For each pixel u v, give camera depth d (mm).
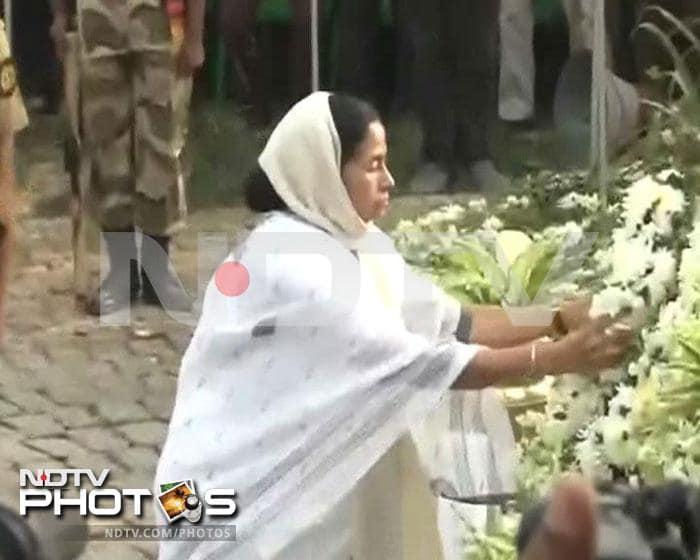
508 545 5195
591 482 4891
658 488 4848
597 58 5781
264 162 5445
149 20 5625
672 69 5746
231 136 5566
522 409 5395
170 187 5574
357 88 5660
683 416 5234
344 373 5383
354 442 5383
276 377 5395
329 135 5387
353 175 5422
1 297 5816
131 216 5645
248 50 5664
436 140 5648
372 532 5438
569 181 5656
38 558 4965
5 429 5598
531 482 5297
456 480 5398
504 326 5473
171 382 5582
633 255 5379
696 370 5242
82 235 5715
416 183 5605
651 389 5262
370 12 5664
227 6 5652
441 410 5406
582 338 5344
